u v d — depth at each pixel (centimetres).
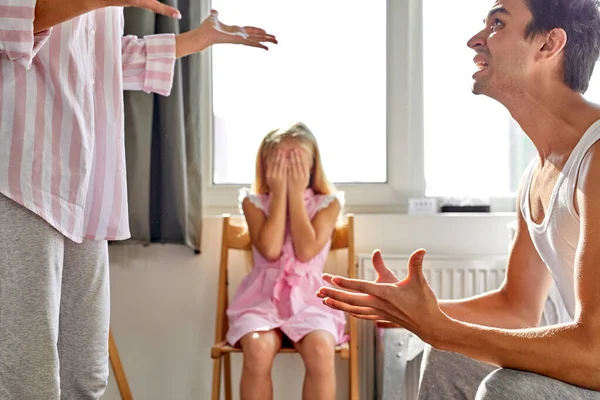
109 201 145
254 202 226
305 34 258
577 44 127
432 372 133
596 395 105
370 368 234
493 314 143
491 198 254
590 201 111
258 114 259
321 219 224
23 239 126
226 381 231
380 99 258
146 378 243
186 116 235
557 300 184
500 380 108
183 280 241
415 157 256
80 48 136
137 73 162
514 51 131
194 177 236
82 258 143
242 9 257
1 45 122
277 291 215
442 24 256
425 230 240
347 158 259
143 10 227
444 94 256
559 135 129
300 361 239
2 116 126
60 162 130
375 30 257
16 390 126
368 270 233
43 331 127
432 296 112
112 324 243
